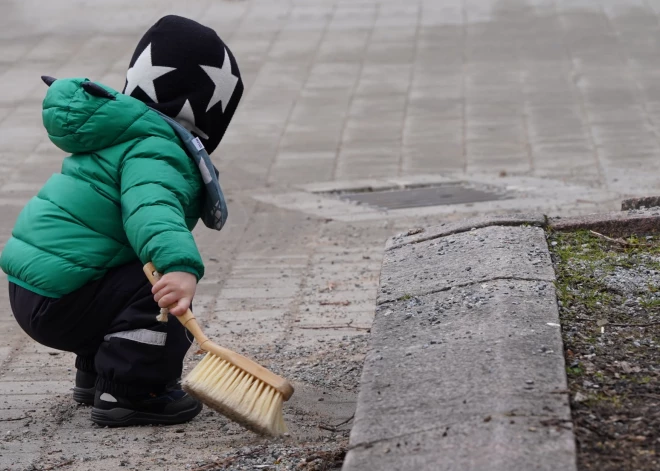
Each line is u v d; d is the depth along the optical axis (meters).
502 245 3.90
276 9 15.44
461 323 3.15
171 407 3.97
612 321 3.27
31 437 3.94
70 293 3.73
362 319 5.84
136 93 3.90
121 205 3.64
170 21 3.96
